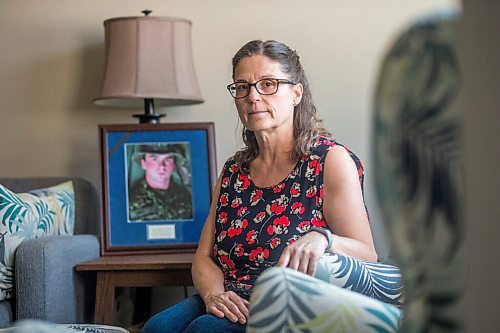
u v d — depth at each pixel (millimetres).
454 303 710
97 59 3486
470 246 686
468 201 679
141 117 3188
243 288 2230
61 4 3500
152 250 3041
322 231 1976
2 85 3521
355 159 2336
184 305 2268
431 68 705
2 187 2639
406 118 724
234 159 2451
